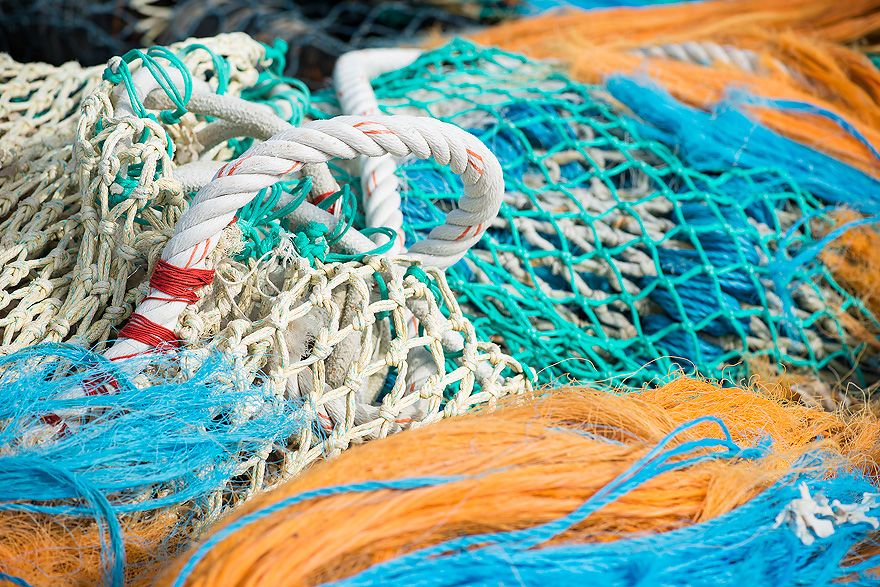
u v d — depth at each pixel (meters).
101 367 0.73
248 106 0.94
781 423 0.88
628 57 1.36
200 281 0.76
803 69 1.38
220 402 0.73
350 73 1.27
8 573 0.66
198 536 0.71
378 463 0.66
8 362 0.75
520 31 1.61
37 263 0.86
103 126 0.83
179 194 0.81
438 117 1.21
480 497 0.64
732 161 1.17
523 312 1.05
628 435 0.75
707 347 1.09
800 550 0.69
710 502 0.69
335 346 0.80
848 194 1.16
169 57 0.90
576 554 0.63
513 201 1.12
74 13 2.18
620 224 1.12
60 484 0.68
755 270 1.09
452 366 0.93
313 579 0.59
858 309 1.12
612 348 1.07
